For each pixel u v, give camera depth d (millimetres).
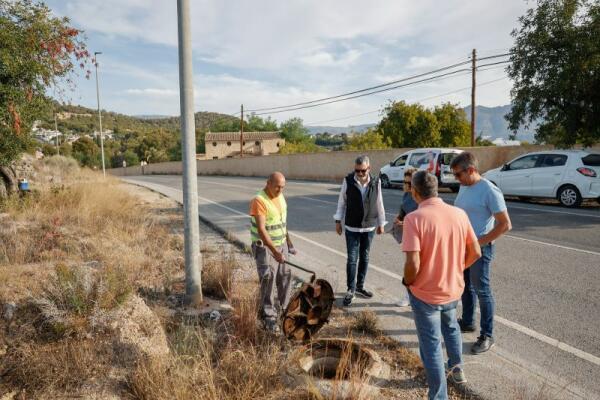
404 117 38875
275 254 4094
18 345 3281
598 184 11633
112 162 79062
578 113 12812
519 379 3266
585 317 4422
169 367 3197
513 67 13656
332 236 8797
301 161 28406
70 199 10633
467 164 3766
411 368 3453
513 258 6715
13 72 8859
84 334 3398
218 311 4539
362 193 4828
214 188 20875
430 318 2881
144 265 5871
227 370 3291
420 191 2963
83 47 10055
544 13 12633
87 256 6059
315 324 3938
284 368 3330
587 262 6445
